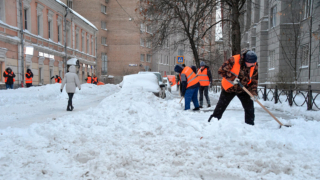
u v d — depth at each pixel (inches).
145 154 147.1
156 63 2219.5
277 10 788.6
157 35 778.8
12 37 856.9
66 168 130.0
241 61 208.2
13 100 530.9
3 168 126.0
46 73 1105.4
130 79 520.1
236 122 200.1
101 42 1966.0
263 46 893.2
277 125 218.1
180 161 134.3
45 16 1095.0
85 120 241.0
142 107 269.4
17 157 141.3
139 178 116.6
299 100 414.3
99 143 172.6
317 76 614.2
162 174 121.6
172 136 187.6
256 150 152.6
